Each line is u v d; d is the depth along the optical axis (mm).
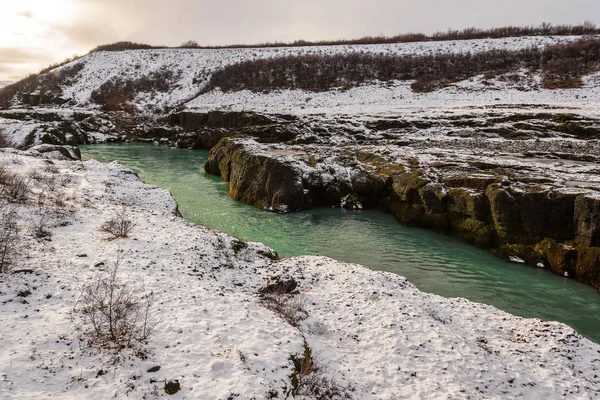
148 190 17734
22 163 18656
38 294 6828
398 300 8594
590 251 11758
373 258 13641
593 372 6559
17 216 10867
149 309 6699
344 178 20641
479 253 14141
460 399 5621
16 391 4410
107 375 4930
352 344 7074
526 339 7469
